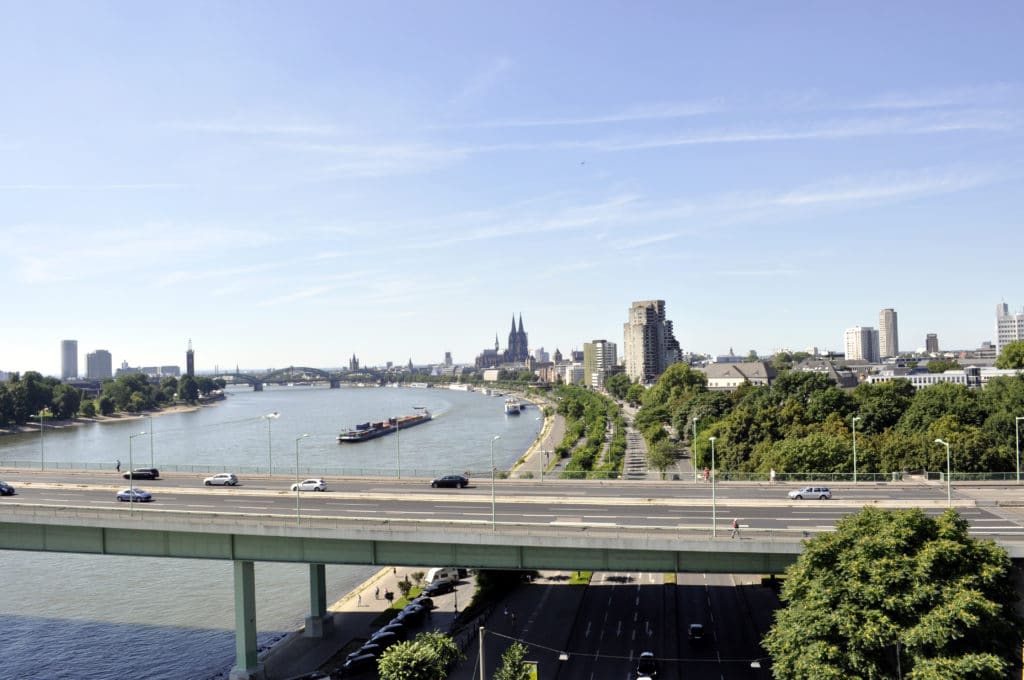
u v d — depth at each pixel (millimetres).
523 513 95875
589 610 104688
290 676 89438
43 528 94438
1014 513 90688
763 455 145125
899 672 60250
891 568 60156
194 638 102750
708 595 109688
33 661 95750
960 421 154750
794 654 63500
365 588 121625
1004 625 58875
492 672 85688
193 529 87750
